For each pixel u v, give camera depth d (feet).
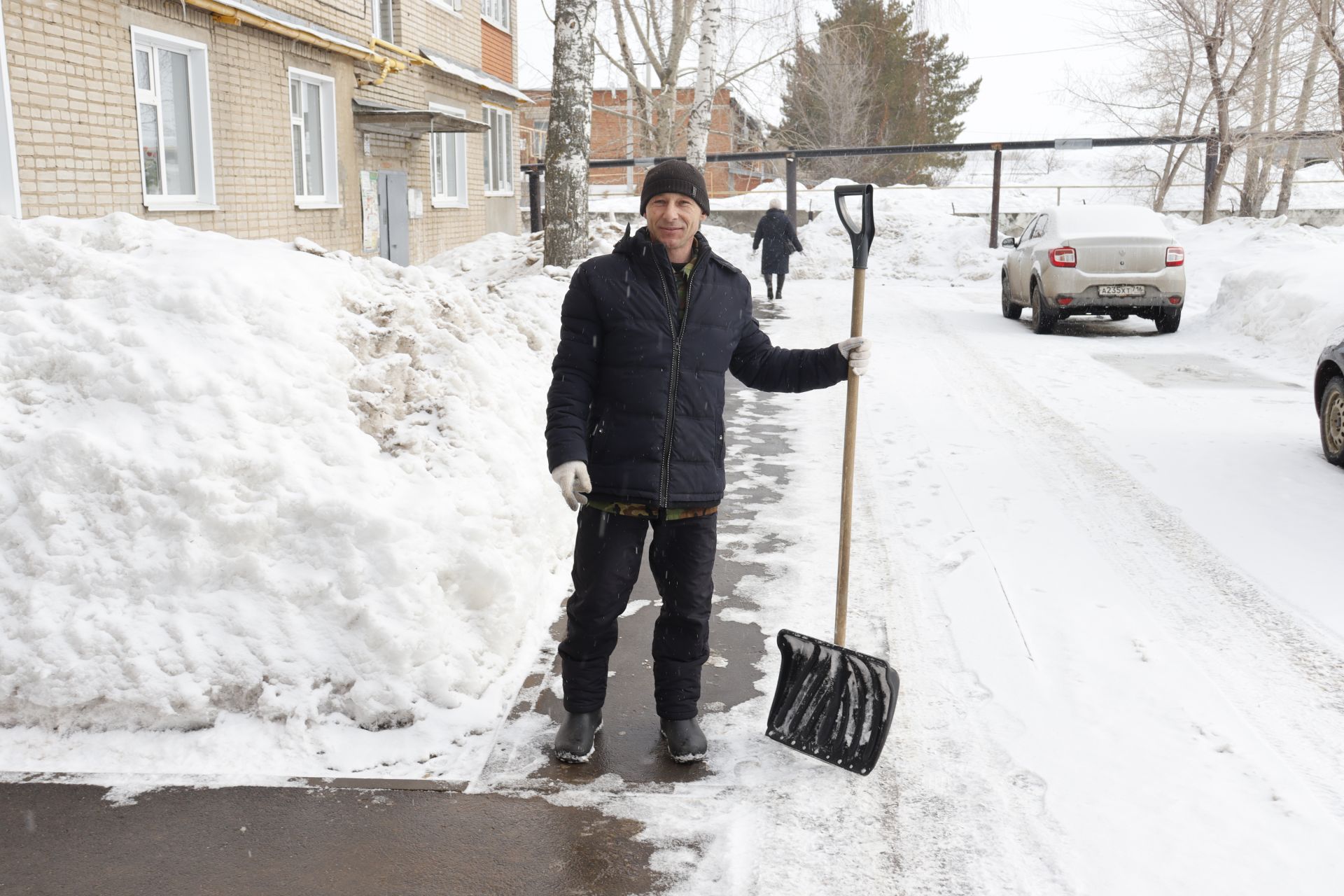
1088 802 9.62
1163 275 41.60
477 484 12.98
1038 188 110.32
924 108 157.99
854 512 18.88
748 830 9.15
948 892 8.33
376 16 52.11
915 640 13.32
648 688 12.02
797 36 81.92
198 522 10.96
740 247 77.00
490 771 10.06
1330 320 35.50
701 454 9.81
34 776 9.74
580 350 9.62
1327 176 124.98
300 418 12.09
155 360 11.87
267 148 39.58
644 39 94.68
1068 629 13.67
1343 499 19.62
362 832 9.04
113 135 30.55
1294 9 65.82
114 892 8.18
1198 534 17.70
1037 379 32.68
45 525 10.85
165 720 10.36
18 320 12.29
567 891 8.30
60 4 28.17
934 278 71.46
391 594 10.95
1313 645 13.23
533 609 13.47
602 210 104.68
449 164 63.93
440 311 16.01
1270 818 9.37
